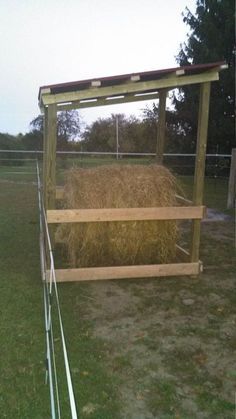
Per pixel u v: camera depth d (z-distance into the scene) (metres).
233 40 12.80
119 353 3.28
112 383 2.89
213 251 5.99
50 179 4.45
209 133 13.45
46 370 2.89
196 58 13.83
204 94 4.45
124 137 16.55
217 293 4.46
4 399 2.70
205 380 2.95
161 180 4.82
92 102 5.22
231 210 8.90
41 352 3.23
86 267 4.86
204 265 5.35
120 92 4.33
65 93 4.21
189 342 3.46
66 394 2.75
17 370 3.00
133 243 4.84
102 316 3.90
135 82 4.34
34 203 9.27
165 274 4.82
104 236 4.80
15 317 3.81
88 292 4.43
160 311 4.02
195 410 2.64
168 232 4.91
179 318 3.88
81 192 4.68
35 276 4.84
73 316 3.88
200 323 3.79
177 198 5.28
